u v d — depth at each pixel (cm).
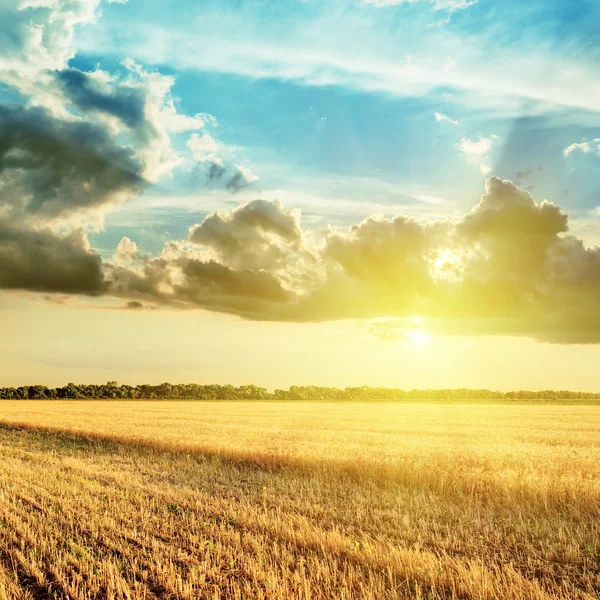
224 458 2019
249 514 1147
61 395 16025
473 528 1034
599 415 5847
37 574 767
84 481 1559
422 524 1049
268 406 9094
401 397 16650
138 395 16300
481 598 682
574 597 689
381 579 750
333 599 679
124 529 1018
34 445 2727
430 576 752
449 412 6731
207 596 699
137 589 712
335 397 16325
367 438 2612
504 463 1658
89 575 768
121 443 2606
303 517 1106
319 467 1673
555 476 1367
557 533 984
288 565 816
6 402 10800
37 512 1167
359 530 1002
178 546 921
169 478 1672
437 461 1625
